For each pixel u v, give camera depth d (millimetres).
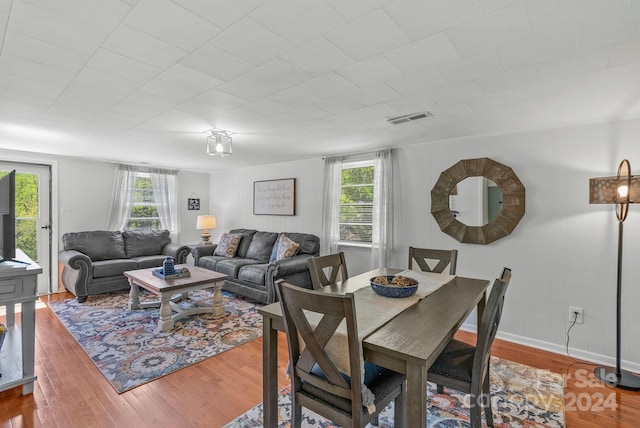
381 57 1668
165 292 3193
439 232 3496
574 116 2564
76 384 2209
